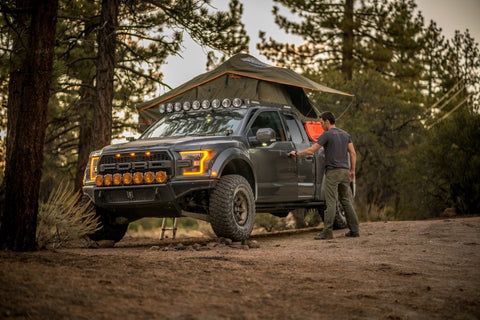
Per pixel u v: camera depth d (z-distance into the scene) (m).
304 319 3.43
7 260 4.63
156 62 16.56
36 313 3.02
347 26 26.17
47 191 19.86
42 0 5.98
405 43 26.72
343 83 22.20
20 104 5.98
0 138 16.78
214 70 11.92
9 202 5.88
